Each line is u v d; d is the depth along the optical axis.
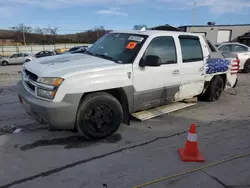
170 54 4.29
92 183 2.49
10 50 45.72
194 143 2.99
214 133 3.89
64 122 3.19
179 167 2.83
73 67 3.35
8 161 2.89
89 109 3.32
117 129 3.75
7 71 15.32
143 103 4.00
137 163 2.90
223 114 4.91
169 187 2.45
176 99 4.64
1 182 2.48
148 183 2.50
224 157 3.10
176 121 4.42
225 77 5.91
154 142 3.50
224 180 2.59
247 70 11.38
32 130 3.84
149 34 4.07
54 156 3.03
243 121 4.51
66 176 2.60
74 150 3.20
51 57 4.14
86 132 3.37
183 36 4.58
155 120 4.44
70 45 53.25
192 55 4.76
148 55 3.74
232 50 10.95
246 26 38.09
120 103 3.82
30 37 63.44
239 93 6.91
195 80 4.86
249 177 2.66
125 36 4.29
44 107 3.06
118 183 2.49
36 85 3.20
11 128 3.90
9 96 6.21
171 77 4.29
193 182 2.54
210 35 38.16
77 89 3.15
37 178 2.56
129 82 3.65
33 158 2.97
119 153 3.14
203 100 5.82
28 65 3.80
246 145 3.46
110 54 4.03
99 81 3.33
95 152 3.16
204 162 2.96
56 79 3.07
